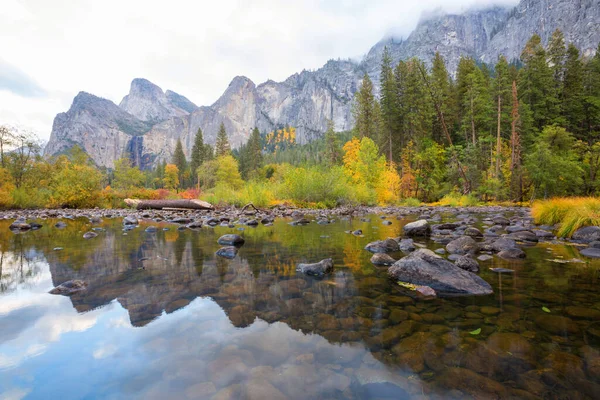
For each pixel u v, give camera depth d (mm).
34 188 19234
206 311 2094
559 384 1265
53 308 2135
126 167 43375
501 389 1228
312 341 1638
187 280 2920
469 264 3400
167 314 2025
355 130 42312
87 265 3580
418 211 15992
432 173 31422
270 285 2771
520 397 1178
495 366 1405
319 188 17328
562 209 7934
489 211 15727
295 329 1801
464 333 1771
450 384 1260
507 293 2582
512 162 25891
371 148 25250
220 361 1406
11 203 16641
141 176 45469
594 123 31422
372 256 3998
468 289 2631
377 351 1535
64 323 1859
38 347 1538
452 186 30719
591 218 6133
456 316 2051
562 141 24984
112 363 1384
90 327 1803
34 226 8312
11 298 2379
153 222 9828
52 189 19250
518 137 26906
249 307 2182
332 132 48406
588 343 1651
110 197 21312
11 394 1142
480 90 32031
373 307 2219
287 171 18422
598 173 25359
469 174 28031
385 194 24625
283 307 2191
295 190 17406
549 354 1526
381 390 1208
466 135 32250
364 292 2590
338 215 12992
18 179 22078
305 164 18453
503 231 7066
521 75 32344
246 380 1256
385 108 34125
